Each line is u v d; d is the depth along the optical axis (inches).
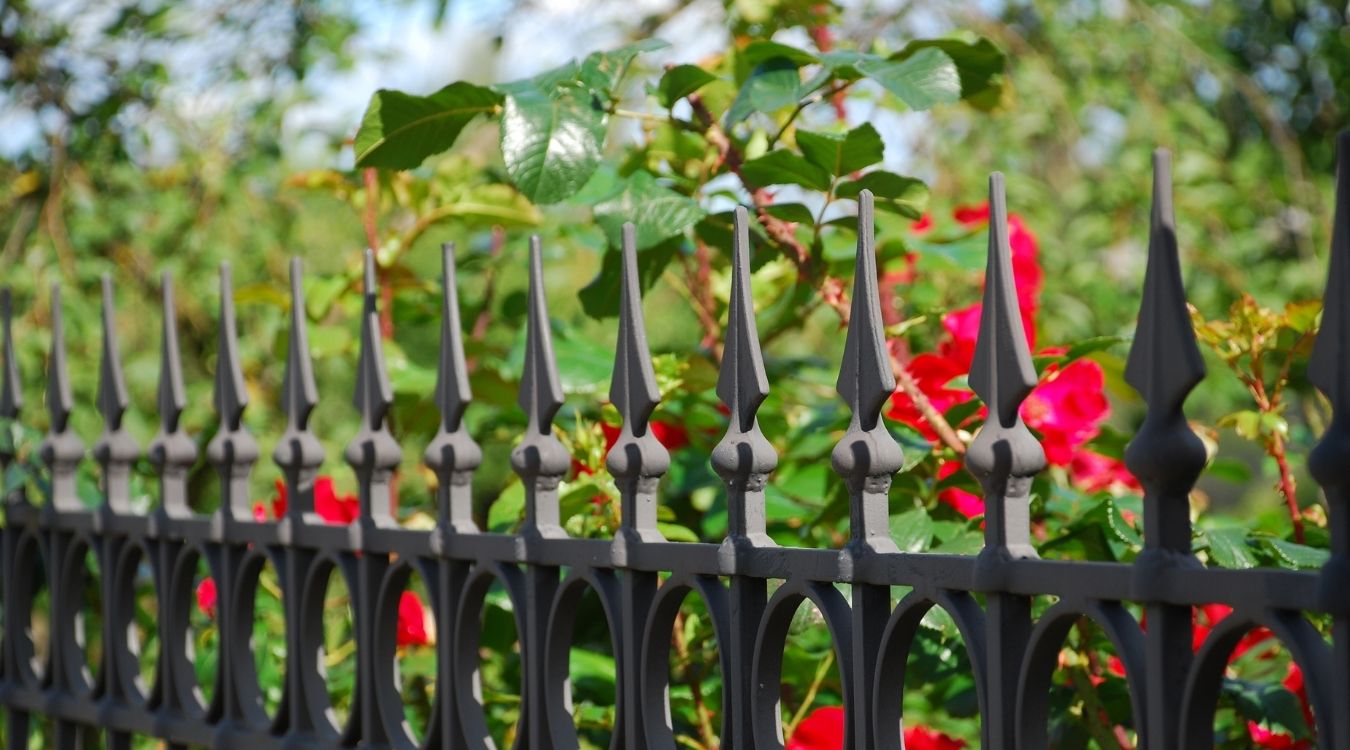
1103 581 40.7
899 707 47.9
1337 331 35.4
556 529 61.4
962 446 68.2
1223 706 67.5
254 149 158.1
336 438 167.3
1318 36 220.2
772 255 74.6
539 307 61.6
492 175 100.3
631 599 56.7
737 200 82.0
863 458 48.3
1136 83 205.2
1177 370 38.9
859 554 48.3
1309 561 58.5
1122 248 203.8
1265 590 36.4
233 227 159.3
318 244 166.9
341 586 126.0
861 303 48.8
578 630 81.7
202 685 93.0
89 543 88.7
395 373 92.9
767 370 87.4
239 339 157.2
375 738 69.2
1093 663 68.9
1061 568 42.1
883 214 89.6
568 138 64.4
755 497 52.6
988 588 43.8
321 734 72.2
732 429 52.8
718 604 53.4
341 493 117.6
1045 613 42.9
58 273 151.8
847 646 49.0
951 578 45.1
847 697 48.9
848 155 66.4
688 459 86.6
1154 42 205.6
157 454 83.5
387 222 110.1
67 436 92.7
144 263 160.4
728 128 67.9
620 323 57.9
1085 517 65.5
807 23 88.6
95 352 154.3
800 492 83.1
